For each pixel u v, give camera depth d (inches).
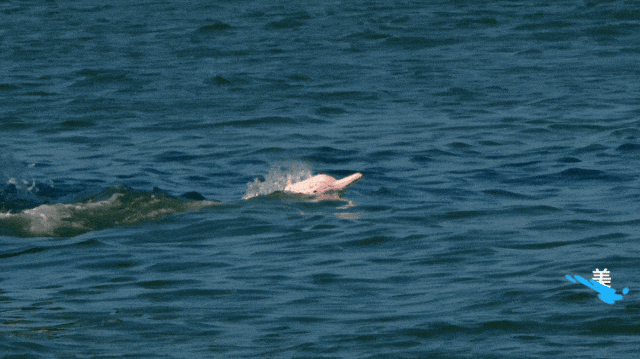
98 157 3149.6
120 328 1464.1
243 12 7194.9
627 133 3329.2
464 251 1894.7
